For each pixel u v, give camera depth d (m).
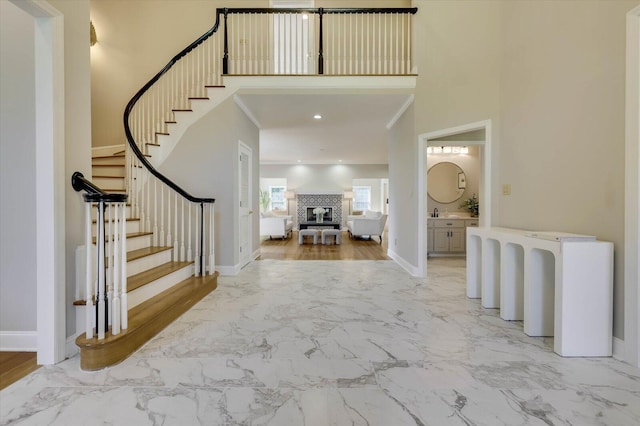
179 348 2.05
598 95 2.06
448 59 3.68
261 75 4.13
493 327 2.44
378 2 5.39
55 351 1.86
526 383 1.65
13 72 1.92
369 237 8.78
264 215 8.99
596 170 2.08
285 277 4.11
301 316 2.65
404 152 4.63
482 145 4.92
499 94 3.13
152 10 5.20
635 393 1.56
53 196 1.85
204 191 4.20
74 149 2.02
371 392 1.57
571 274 1.95
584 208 2.18
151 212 3.84
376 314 2.71
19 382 1.66
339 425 1.33
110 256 2.03
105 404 1.47
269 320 2.56
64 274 1.92
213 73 4.32
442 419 1.37
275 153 8.88
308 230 7.64
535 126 2.66
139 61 5.19
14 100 1.92
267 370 1.77
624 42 1.88
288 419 1.37
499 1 3.12
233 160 4.20
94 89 5.20
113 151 5.11
